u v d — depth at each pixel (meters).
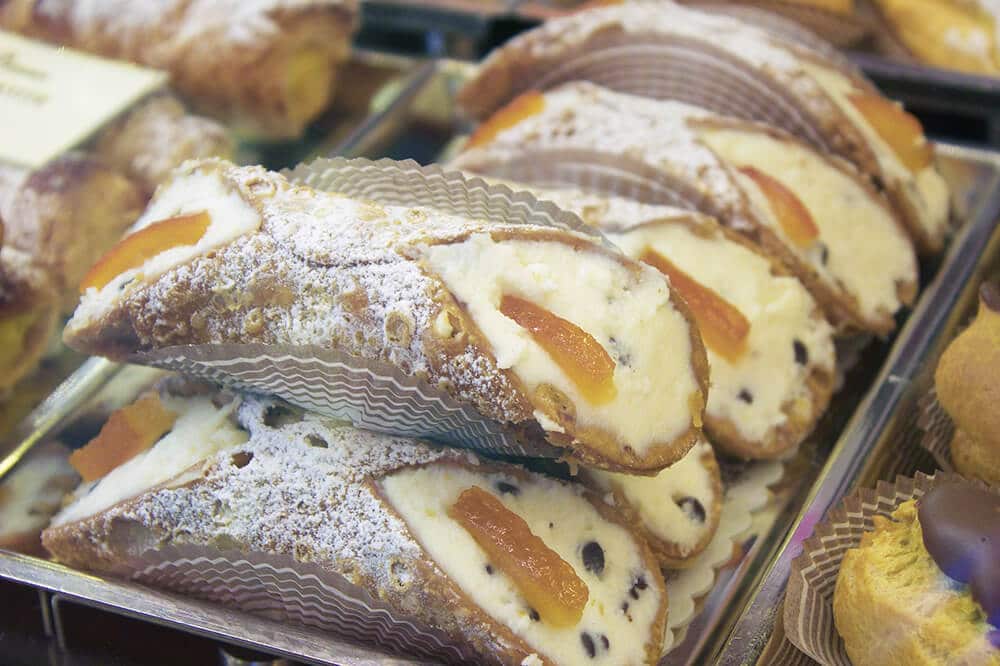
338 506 0.34
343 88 0.59
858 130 0.46
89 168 0.49
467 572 0.34
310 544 0.34
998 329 0.38
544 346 0.34
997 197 0.49
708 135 0.45
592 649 0.34
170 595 0.37
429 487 0.35
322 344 0.35
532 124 0.47
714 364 0.41
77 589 0.37
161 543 0.36
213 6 0.55
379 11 0.59
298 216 0.36
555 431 0.33
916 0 0.55
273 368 0.36
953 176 0.51
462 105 0.53
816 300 0.44
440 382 0.34
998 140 0.53
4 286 0.45
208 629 0.35
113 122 0.52
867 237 0.45
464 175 0.38
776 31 0.51
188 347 0.36
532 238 0.35
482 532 0.34
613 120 0.46
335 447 0.36
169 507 0.36
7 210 0.48
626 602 0.35
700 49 0.47
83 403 0.42
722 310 0.41
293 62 0.55
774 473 0.41
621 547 0.36
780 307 0.42
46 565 0.37
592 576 0.35
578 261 0.35
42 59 0.53
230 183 0.37
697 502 0.39
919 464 0.40
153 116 0.52
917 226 0.46
